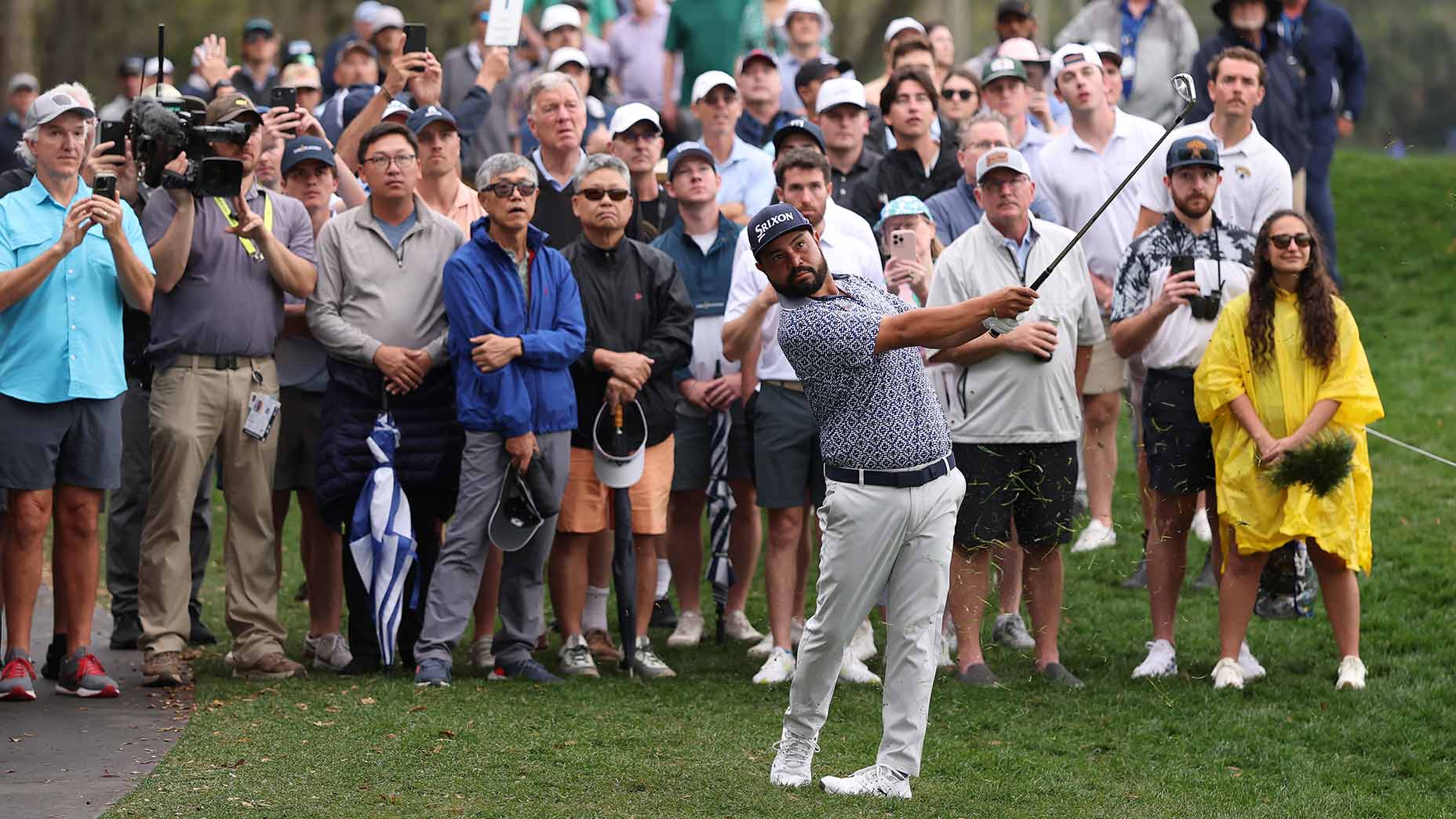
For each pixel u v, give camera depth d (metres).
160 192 28.47
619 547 29.67
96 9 110.25
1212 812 22.05
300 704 26.30
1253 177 31.94
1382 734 25.88
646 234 34.72
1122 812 21.80
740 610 33.16
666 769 22.70
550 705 26.64
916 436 21.44
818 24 48.59
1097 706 27.45
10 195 27.20
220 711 25.81
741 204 36.44
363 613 29.48
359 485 28.98
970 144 32.91
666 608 34.69
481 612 30.66
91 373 26.86
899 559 21.75
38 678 28.59
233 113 28.41
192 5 109.31
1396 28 164.75
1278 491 27.95
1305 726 26.30
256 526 29.02
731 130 36.94
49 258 26.08
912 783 22.64
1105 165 35.47
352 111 40.25
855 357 21.05
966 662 28.98
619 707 26.78
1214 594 34.34
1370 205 61.22
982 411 28.45
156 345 28.33
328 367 29.52
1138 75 47.09
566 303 29.11
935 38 47.69
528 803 21.00
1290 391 28.05
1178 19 47.19
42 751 23.31
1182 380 29.38
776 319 29.59
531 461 28.28
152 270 27.31
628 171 30.70
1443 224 59.03
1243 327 28.22
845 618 21.80
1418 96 163.50
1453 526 36.53
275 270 28.55
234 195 27.31
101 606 35.78
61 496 27.23
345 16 108.50
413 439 29.09
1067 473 28.91
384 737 24.16
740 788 21.89
